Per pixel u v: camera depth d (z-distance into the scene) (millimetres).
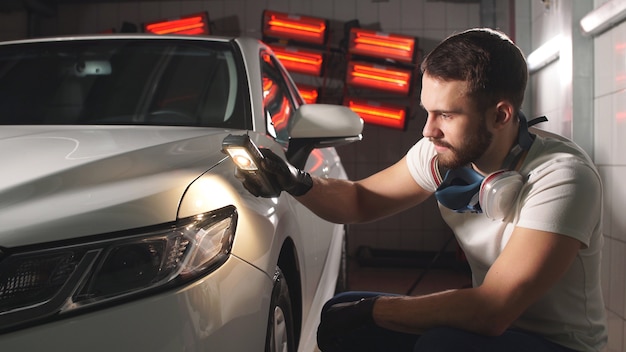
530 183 1098
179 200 1023
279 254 1379
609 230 2775
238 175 1201
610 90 2736
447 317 1073
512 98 1057
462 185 1170
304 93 5172
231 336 1001
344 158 5703
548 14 3812
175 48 1993
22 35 5832
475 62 1022
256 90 1825
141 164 1095
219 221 1063
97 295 893
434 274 4875
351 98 5172
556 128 3699
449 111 1052
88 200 964
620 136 2615
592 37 2977
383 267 5176
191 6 5902
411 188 1412
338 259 2547
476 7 5652
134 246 937
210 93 1808
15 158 1088
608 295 2783
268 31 5199
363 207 1434
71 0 5902
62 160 1077
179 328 917
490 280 1054
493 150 1118
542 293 1033
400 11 5715
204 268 994
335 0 5770
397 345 1302
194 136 1360
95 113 1767
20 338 844
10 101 1824
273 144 1562
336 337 1262
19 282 869
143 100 1800
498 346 1062
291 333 1435
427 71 1072
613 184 2713
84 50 2008
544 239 1033
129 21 5941
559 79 3402
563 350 1131
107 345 866
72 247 903
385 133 5660
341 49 5371
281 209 1410
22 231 893
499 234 1156
